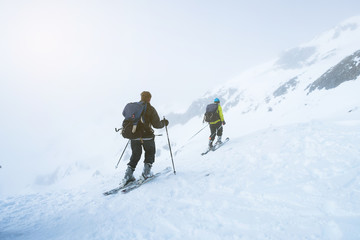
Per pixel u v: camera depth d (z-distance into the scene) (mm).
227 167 5953
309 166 4836
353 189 3385
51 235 3518
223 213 3375
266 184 4270
